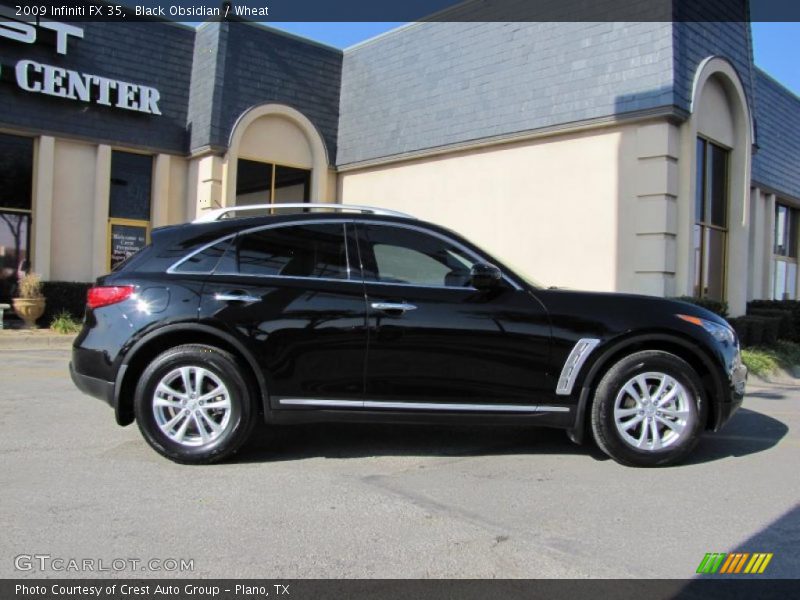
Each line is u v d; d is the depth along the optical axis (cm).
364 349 479
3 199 1331
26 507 394
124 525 371
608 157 1157
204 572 319
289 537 360
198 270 491
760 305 1586
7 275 1345
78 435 552
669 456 493
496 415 486
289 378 478
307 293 484
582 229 1192
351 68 1711
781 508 417
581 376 487
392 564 331
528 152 1280
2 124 1288
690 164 1105
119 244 1459
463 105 1395
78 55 1383
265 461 498
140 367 494
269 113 1529
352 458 511
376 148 1580
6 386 757
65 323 1254
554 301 495
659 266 1085
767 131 1742
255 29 1553
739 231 1297
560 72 1224
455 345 481
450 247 507
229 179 1468
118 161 1467
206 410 482
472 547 352
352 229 506
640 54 1111
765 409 762
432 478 466
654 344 505
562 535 370
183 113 1537
